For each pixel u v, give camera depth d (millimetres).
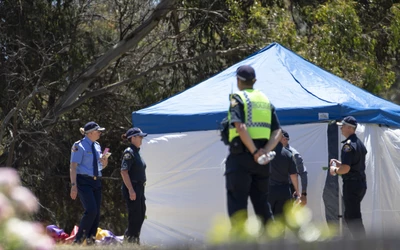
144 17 62938
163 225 34219
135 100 64062
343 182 29859
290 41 55969
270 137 21625
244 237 11609
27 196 12211
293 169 28703
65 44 58625
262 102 21484
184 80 63938
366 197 32531
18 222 11969
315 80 35156
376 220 32656
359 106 32656
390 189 33844
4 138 56719
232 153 21359
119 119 63531
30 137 55156
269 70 35875
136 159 31766
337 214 31344
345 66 57250
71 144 61781
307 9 59781
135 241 31359
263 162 20641
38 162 58125
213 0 62094
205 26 62688
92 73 58312
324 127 32031
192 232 33562
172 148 34125
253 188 21828
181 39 64062
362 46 59062
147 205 34594
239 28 57969
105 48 62469
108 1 63594
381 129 33812
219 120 33031
